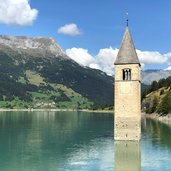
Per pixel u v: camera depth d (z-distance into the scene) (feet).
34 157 282.56
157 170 237.86
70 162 262.88
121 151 306.76
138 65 345.31
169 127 523.70
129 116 343.67
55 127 554.05
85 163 258.57
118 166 248.73
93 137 412.36
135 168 242.99
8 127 548.72
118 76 346.33
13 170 236.84
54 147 333.01
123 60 346.33
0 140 381.81
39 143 359.87
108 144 348.18
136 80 341.62
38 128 533.55
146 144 342.03
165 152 300.40
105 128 536.42
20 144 351.87
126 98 343.87
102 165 252.42
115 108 346.74
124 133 345.92
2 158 277.85
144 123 606.96
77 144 351.87
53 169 238.89
